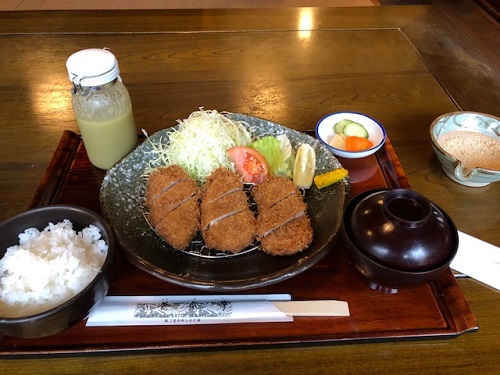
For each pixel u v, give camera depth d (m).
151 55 0.66
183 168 0.50
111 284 0.35
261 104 0.59
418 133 0.55
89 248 0.36
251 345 0.33
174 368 0.32
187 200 0.45
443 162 0.47
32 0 1.20
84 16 0.74
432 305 0.36
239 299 0.36
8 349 0.32
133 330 0.34
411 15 0.78
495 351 0.33
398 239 0.33
